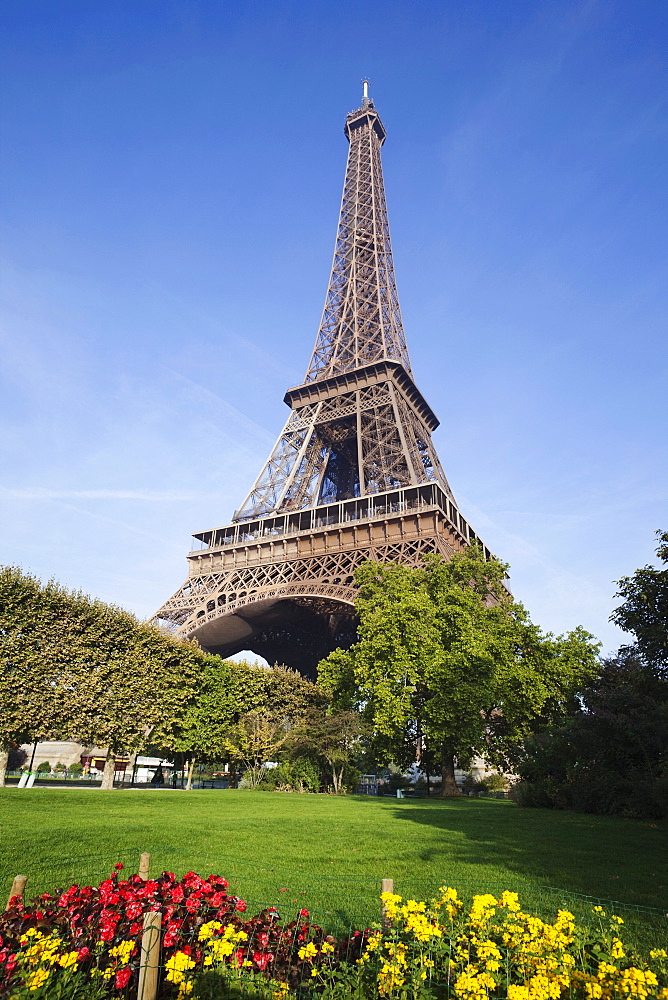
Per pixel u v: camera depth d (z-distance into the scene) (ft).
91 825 70.74
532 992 21.74
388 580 180.14
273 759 200.03
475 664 145.79
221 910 29.30
